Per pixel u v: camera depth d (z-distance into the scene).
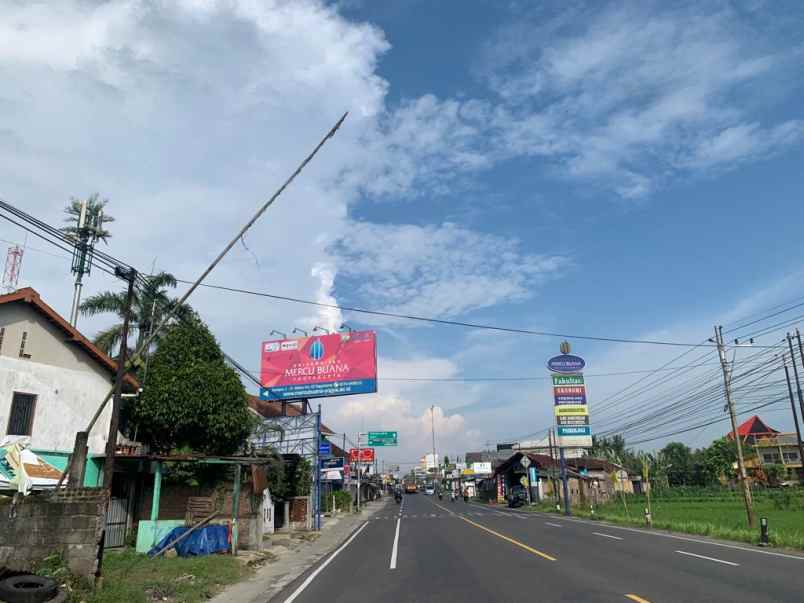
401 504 75.50
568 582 12.07
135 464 20.16
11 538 11.44
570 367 47.47
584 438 45.56
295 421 33.00
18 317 19.05
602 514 36.94
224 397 22.09
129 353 30.00
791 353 32.53
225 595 12.46
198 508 21.08
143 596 11.00
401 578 13.70
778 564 14.48
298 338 38.66
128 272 14.26
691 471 88.31
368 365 37.19
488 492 79.31
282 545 23.28
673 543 19.97
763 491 60.47
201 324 23.44
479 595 10.99
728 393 29.50
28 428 18.52
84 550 11.31
